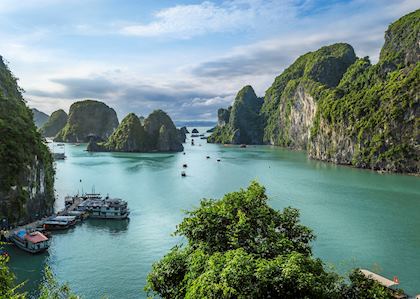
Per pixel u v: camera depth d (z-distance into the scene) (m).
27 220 69.50
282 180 111.94
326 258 49.44
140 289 42.41
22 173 69.06
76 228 66.19
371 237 57.81
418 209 75.06
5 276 16.66
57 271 47.56
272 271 14.52
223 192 95.81
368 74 178.62
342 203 80.31
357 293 18.09
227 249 18.48
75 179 119.31
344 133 158.50
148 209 78.38
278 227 20.83
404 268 46.84
